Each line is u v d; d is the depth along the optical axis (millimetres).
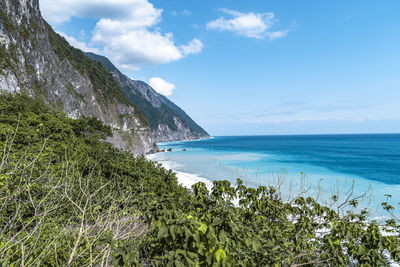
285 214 3777
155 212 2338
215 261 1728
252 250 2518
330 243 2939
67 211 4262
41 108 17266
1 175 3412
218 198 3385
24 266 2285
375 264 2971
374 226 3467
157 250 2051
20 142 7758
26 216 4176
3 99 14445
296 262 3082
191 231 1824
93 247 2949
